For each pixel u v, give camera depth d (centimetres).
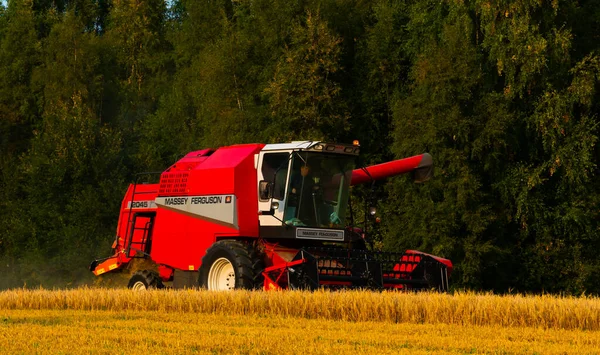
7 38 5953
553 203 3719
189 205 2386
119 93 5834
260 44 4575
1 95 5856
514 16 3597
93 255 4712
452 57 3666
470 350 1373
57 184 4853
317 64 4109
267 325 1650
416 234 3609
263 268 2188
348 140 4306
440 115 3619
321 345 1355
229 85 4553
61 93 5491
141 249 2656
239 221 2242
